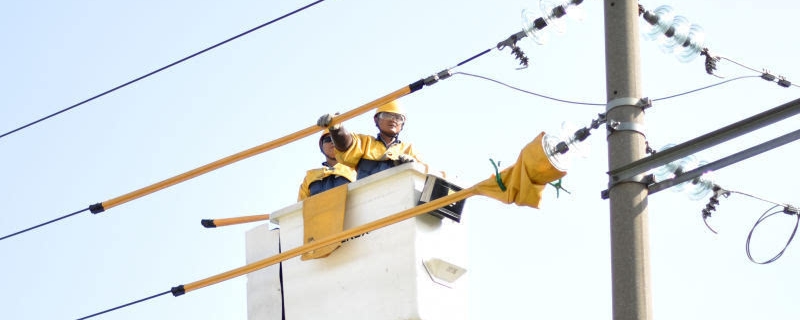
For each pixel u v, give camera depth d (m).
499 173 11.43
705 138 10.28
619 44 10.68
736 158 10.44
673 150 10.26
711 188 11.18
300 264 13.43
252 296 13.90
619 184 10.27
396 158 13.53
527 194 11.16
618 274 10.02
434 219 12.84
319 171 14.28
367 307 12.75
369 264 12.86
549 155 11.02
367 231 12.25
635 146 10.35
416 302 12.41
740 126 10.20
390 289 12.63
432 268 12.65
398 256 12.66
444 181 12.73
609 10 10.81
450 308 12.73
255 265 13.01
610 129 10.42
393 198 12.87
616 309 9.95
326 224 13.13
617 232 10.13
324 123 12.59
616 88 10.57
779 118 10.06
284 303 13.46
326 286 13.13
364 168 13.84
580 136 10.95
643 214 10.16
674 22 11.38
